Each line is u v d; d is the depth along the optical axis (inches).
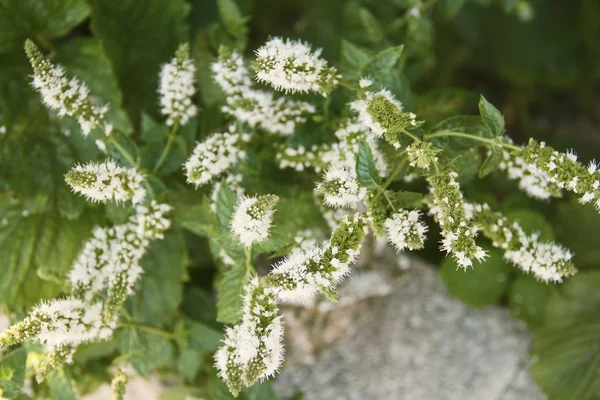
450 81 38.0
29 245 30.1
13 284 29.9
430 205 27.0
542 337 33.3
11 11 30.2
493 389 33.5
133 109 31.6
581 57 39.1
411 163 26.2
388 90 27.2
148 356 29.8
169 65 28.0
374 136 27.5
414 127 26.4
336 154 27.7
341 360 33.4
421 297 34.3
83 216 30.5
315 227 29.2
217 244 27.6
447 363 33.6
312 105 28.3
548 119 40.9
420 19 31.5
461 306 34.3
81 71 30.4
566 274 27.0
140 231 27.7
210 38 31.0
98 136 28.5
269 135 29.1
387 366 33.5
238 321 27.5
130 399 32.9
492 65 38.9
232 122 28.9
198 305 31.4
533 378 33.3
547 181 27.1
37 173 30.0
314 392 33.0
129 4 31.1
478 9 38.0
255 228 26.0
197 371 31.4
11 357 27.8
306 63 26.2
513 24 38.2
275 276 25.5
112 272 27.5
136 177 27.2
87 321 27.1
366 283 32.5
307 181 29.7
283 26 36.7
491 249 33.4
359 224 26.0
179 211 29.5
